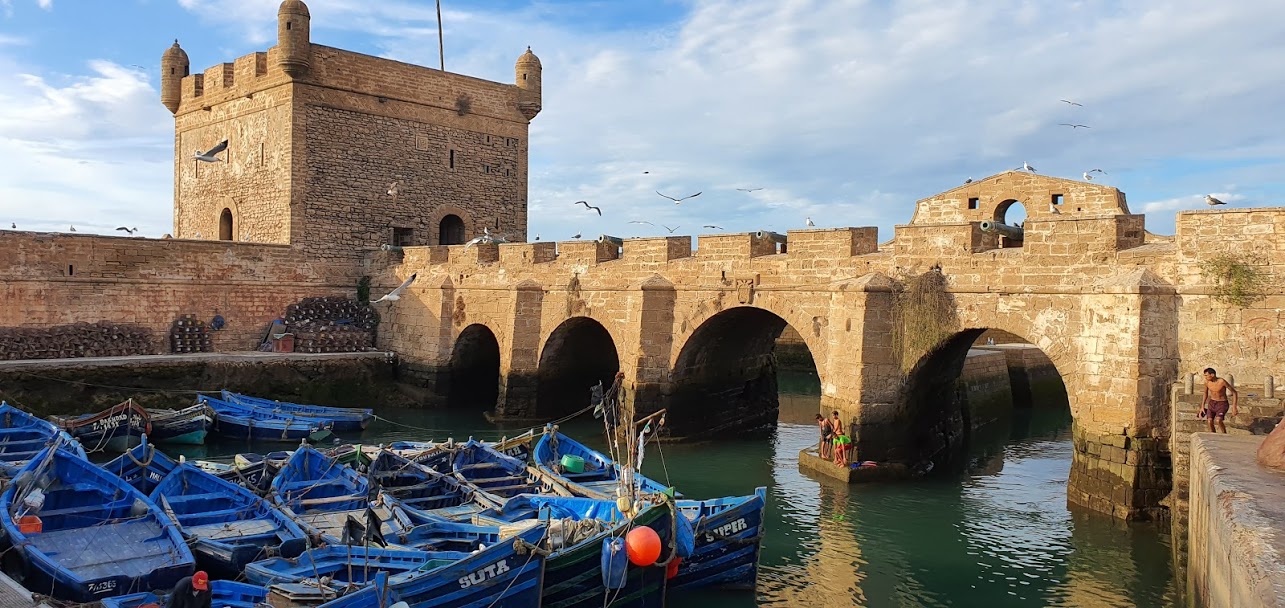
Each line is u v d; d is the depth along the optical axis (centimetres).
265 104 4659
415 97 4956
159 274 4125
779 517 2342
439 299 4175
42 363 3500
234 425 3353
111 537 1719
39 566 1532
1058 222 2320
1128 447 2120
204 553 1689
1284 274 1981
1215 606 1205
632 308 3294
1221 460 1428
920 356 2578
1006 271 2414
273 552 1692
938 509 2409
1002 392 4422
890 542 2141
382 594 1352
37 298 3791
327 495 2208
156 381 3666
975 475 2833
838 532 2219
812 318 2833
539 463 2417
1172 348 2112
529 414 3788
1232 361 2031
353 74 4697
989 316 2447
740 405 3712
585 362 4019
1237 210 2045
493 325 3925
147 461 2231
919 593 1830
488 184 5309
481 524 1859
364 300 4716
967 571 1948
